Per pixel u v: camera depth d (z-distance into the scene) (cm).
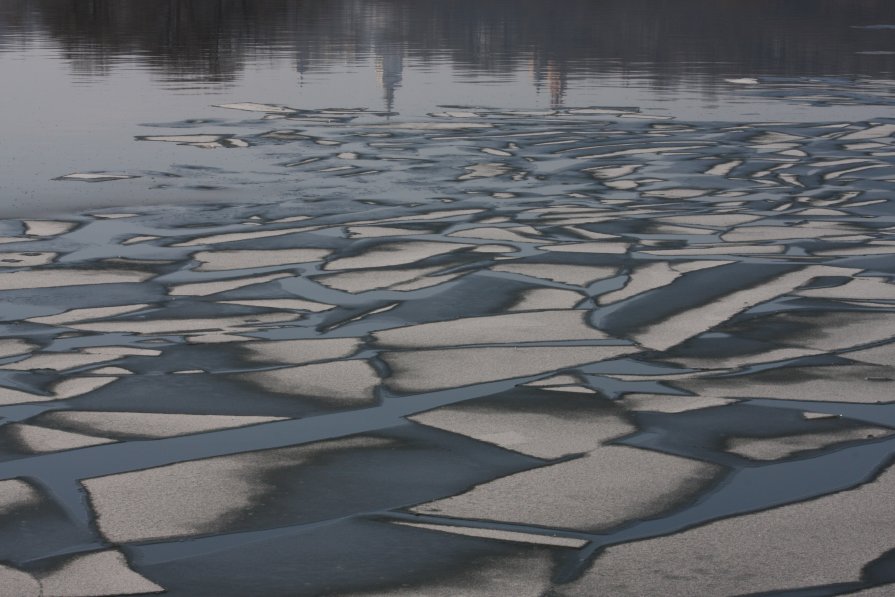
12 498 384
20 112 1423
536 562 341
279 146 1209
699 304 626
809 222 850
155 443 432
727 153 1195
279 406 472
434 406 473
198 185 980
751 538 355
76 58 2158
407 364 525
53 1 4044
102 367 518
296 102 1580
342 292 648
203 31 2958
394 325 586
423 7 4472
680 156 1174
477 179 1034
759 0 4994
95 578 331
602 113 1513
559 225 831
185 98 1598
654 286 662
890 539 354
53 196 918
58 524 366
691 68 2158
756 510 375
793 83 1908
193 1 4212
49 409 466
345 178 1030
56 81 1772
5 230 801
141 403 473
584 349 549
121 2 4038
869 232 814
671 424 453
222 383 498
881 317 602
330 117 1444
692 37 2992
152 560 342
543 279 677
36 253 735
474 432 445
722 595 321
